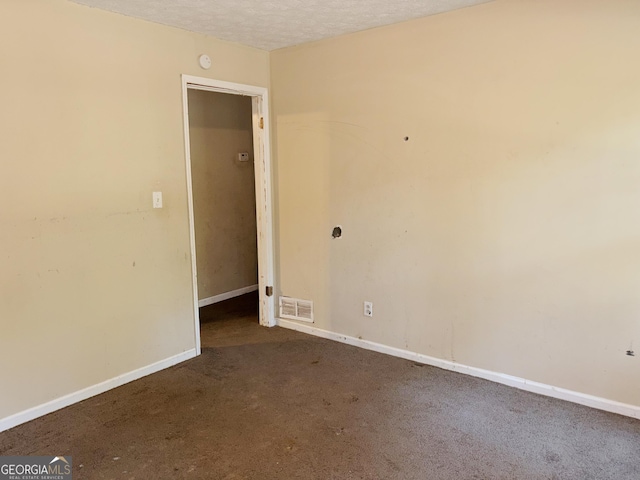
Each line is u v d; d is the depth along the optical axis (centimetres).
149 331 319
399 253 332
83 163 274
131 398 285
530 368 285
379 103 326
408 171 319
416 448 230
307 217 380
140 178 304
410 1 268
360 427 249
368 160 338
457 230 302
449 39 289
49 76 255
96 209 283
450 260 308
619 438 235
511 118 273
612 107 242
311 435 242
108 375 297
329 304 378
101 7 271
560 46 252
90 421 259
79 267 277
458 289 307
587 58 245
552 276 270
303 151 374
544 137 263
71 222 271
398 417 258
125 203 298
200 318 438
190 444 236
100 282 288
